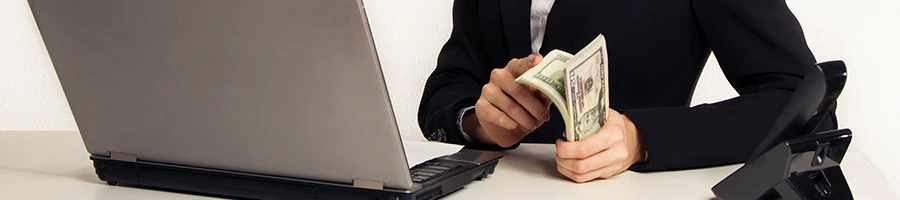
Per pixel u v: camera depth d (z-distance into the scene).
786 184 0.91
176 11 0.90
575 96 1.08
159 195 1.09
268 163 1.00
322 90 0.88
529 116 1.29
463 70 1.85
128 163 1.12
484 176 1.18
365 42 0.82
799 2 2.56
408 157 1.11
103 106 1.07
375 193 0.95
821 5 2.54
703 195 1.07
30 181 1.18
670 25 1.67
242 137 0.99
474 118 1.54
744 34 1.51
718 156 1.25
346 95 0.87
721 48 1.56
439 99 1.72
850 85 2.57
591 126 1.17
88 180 1.19
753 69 1.48
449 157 1.16
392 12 2.89
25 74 2.96
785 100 1.36
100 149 1.13
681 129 1.25
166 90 0.99
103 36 0.98
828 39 2.55
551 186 1.14
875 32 2.52
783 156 0.91
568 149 1.14
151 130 1.06
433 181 1.00
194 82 0.96
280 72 0.89
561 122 1.80
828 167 0.94
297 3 0.83
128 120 1.06
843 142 0.93
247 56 0.90
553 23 1.73
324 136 0.93
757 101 1.35
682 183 1.15
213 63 0.93
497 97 1.29
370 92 0.86
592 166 1.14
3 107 2.98
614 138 1.16
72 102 1.09
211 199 1.07
